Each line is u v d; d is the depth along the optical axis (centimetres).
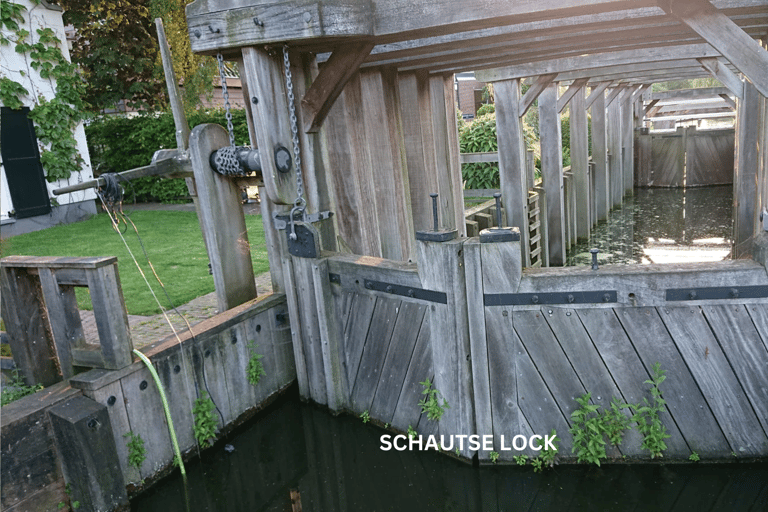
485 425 362
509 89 675
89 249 761
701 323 320
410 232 580
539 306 340
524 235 707
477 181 1060
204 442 395
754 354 316
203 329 391
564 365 343
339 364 427
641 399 336
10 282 358
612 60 629
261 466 384
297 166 360
